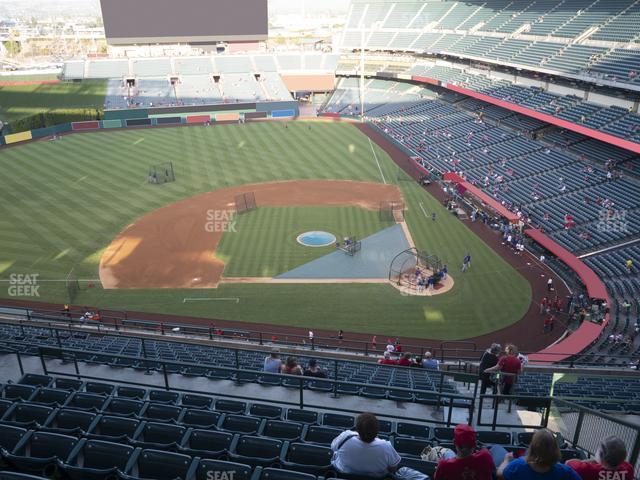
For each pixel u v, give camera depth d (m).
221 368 11.57
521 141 61.06
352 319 32.94
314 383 14.12
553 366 24.73
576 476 5.67
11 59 183.75
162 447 9.12
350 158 65.56
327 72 100.38
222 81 94.69
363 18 108.00
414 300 35.03
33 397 11.39
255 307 34.19
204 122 84.81
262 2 95.44
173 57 98.69
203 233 44.53
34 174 57.91
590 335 29.50
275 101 87.31
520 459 5.86
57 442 8.85
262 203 51.19
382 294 35.78
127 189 54.03
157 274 38.09
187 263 39.72
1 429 9.06
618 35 57.47
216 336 29.83
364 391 14.57
